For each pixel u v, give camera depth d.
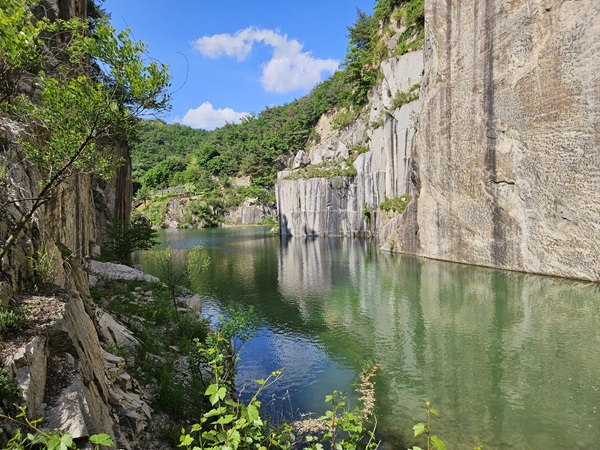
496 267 24.19
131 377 6.89
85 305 7.25
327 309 17.58
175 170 111.88
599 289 17.64
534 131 21.19
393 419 8.43
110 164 5.31
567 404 8.78
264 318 16.50
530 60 21.14
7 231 4.83
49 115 4.27
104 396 5.08
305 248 42.78
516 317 14.74
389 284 22.03
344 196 55.31
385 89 45.19
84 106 4.14
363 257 33.59
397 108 41.16
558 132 19.98
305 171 61.62
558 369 10.45
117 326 8.93
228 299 19.92
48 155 4.49
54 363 4.15
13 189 5.25
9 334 3.94
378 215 47.62
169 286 14.92
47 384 3.91
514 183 22.64
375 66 52.84
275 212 93.88
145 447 5.43
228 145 114.12
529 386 9.65
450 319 15.09
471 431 7.89
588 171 18.81
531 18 20.94
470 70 25.16
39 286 5.17
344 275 25.45
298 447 7.14
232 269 29.39
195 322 11.85
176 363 9.05
